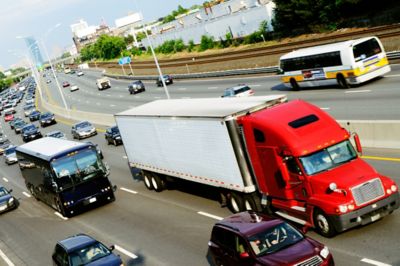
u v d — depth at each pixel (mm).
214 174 18703
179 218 20141
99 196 25156
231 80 59688
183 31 113625
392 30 46250
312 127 14961
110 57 188875
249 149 16422
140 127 23734
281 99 17234
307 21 68750
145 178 26078
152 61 119562
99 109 70500
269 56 61312
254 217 13203
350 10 61375
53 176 24641
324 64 36812
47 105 92188
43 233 24000
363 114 27547
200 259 15461
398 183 17094
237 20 88375
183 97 57062
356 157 14711
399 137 20938
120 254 18000
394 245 12781
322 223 14133
